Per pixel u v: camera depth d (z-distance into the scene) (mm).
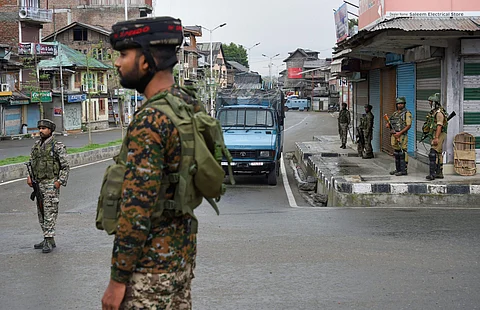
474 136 13617
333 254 7973
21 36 50344
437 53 13484
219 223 10344
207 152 3033
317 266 7395
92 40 64875
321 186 15039
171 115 2959
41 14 51656
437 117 12773
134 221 2834
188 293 3211
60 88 49531
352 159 19312
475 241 8594
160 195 2959
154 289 2980
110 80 59719
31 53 43062
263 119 17734
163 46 3111
